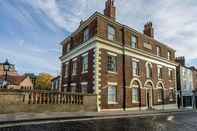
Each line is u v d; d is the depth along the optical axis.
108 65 20.47
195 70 40.97
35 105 14.40
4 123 9.87
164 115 18.16
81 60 22.50
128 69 22.36
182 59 37.69
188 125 11.34
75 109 16.66
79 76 22.34
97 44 19.62
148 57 25.94
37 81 68.88
